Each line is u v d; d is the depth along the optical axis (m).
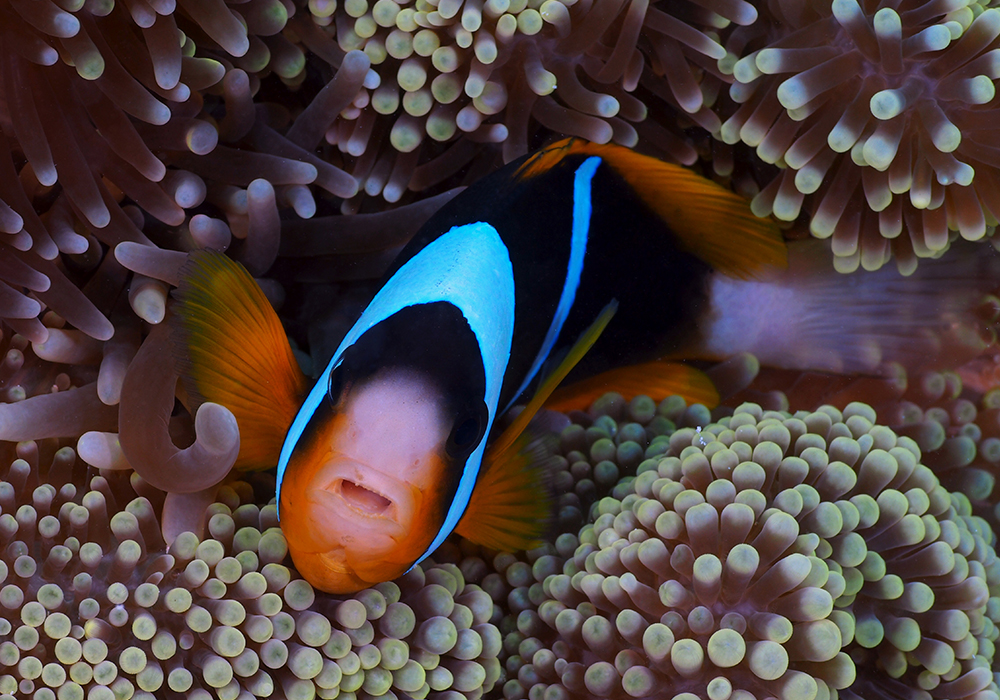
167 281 0.26
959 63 0.28
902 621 0.26
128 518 0.25
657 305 0.30
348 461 0.24
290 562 0.26
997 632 0.27
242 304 0.26
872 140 0.27
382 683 0.25
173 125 0.27
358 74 0.28
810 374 0.32
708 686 0.25
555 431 0.30
